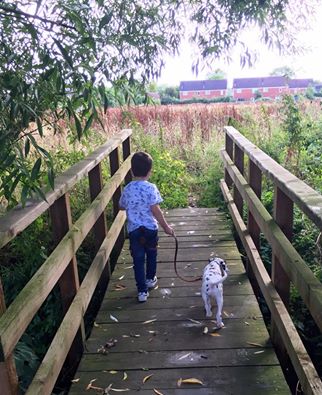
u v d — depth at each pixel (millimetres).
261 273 3385
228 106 12375
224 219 6336
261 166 3299
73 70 2184
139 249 3807
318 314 1984
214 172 8648
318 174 6582
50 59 2148
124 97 2793
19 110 2039
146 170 3854
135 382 2711
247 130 9352
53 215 3002
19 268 4648
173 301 3822
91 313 4363
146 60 3168
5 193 2287
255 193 4230
